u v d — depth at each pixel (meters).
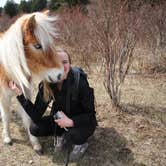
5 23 14.23
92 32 5.13
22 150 3.98
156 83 6.26
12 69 3.30
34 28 3.12
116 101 4.92
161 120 4.62
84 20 8.02
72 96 3.54
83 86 3.54
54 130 3.84
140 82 6.28
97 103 5.17
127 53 5.01
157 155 3.83
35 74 3.31
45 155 3.87
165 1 7.70
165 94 5.68
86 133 3.58
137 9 5.96
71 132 3.57
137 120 4.59
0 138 4.25
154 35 7.25
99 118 4.64
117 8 4.74
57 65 3.20
